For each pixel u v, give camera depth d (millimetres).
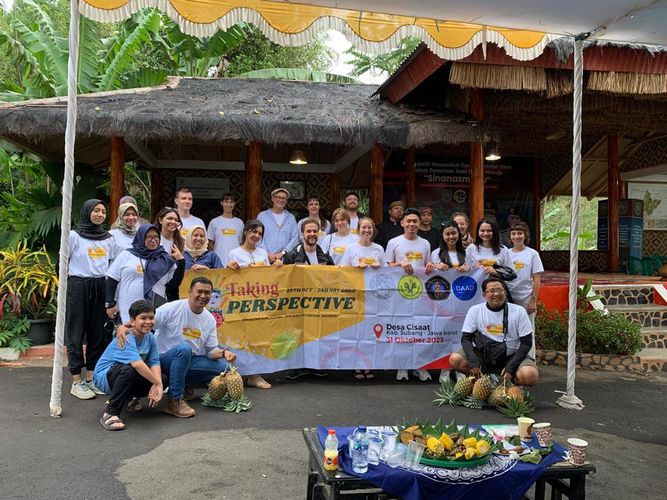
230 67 18250
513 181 14180
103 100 8305
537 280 6168
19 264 7855
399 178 12672
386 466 2893
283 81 11008
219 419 4875
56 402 4855
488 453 2984
